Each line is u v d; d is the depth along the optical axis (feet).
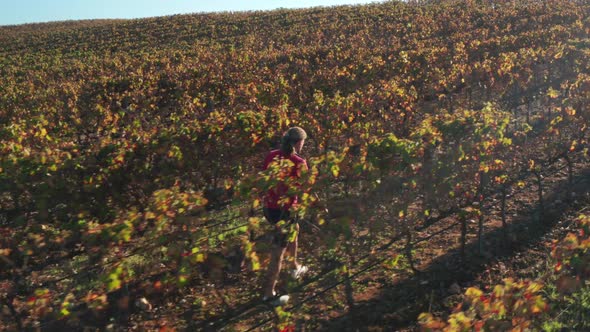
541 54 41.78
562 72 43.42
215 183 23.90
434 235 21.26
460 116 20.34
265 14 157.07
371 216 16.12
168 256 13.21
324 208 15.26
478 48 57.26
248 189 15.10
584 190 24.89
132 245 17.24
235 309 16.85
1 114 46.01
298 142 16.83
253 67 59.72
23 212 19.27
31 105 49.19
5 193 19.89
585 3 114.32
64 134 37.83
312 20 135.74
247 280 18.48
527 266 18.33
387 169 16.25
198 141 22.72
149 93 49.78
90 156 20.29
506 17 104.17
